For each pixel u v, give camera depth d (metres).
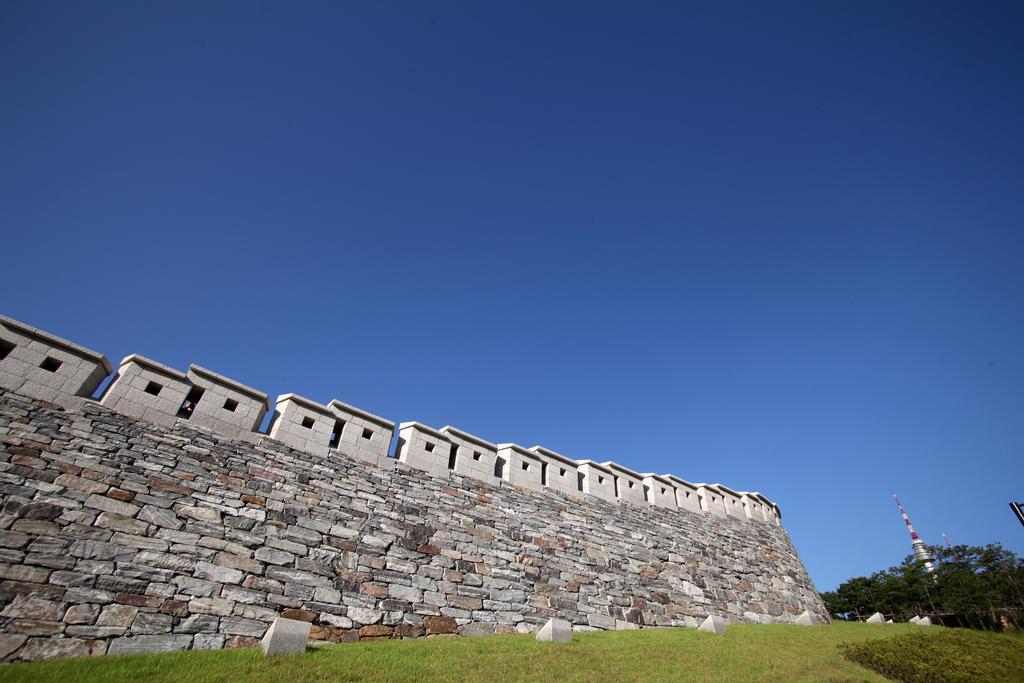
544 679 9.17
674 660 11.48
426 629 11.39
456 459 15.86
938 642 15.18
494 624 12.59
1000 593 33.78
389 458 14.33
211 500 10.53
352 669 8.30
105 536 8.90
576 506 17.84
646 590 16.98
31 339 10.47
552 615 13.91
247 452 11.89
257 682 7.30
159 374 11.77
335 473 12.94
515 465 17.20
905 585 40.69
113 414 10.64
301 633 8.88
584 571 15.82
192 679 7.11
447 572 12.79
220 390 12.46
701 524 22.06
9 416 9.36
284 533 10.97
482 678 8.79
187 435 11.31
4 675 6.50
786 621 21.12
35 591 7.80
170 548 9.42
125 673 7.02
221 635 8.95
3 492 8.42
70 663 7.11
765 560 23.36
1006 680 11.84
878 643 14.88
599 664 10.49
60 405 10.10
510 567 14.16
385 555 12.08
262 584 9.97
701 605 18.23
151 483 10.05
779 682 10.73
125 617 8.29
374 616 10.87
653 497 21.17
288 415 13.15
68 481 9.16
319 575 10.78
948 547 41.25
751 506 26.11
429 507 13.94
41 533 8.36
